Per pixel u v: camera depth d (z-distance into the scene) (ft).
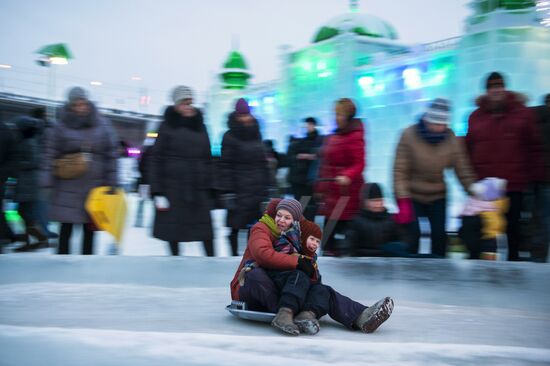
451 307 14.35
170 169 22.17
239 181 23.80
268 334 11.54
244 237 29.53
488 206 22.02
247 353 9.99
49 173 22.16
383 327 12.41
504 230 23.52
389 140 55.36
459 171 22.12
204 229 22.72
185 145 22.18
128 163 41.91
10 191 28.71
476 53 47.47
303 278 11.82
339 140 22.66
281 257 11.97
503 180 22.26
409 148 21.88
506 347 10.66
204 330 11.77
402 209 21.61
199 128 22.62
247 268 12.29
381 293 15.71
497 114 22.79
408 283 16.85
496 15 46.32
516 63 45.50
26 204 28.96
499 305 14.61
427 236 23.70
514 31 45.70
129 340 10.48
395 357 10.02
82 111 22.07
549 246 23.70
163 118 22.44
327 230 22.77
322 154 23.35
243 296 12.35
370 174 56.80
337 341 10.85
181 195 22.26
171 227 22.30
